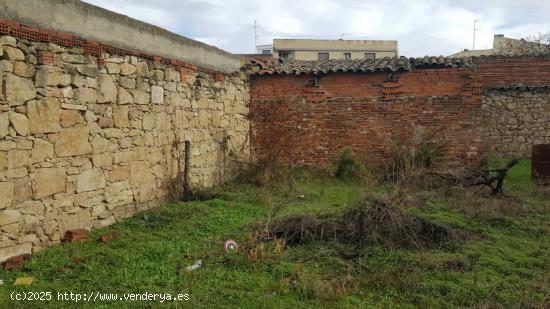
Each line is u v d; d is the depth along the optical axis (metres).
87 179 6.90
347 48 37.44
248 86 13.06
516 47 21.88
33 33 5.80
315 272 5.39
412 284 4.99
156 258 5.85
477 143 12.09
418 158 11.77
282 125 12.98
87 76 6.82
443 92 12.19
